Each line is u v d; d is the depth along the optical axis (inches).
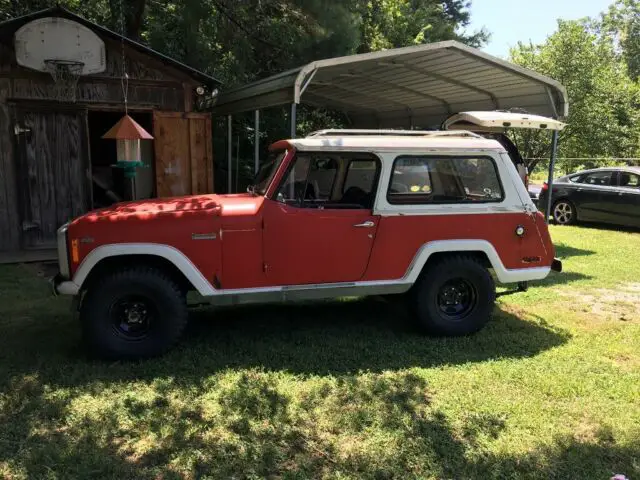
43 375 160.2
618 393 155.4
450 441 130.1
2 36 306.3
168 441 127.8
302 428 135.0
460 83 317.1
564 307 241.6
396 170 187.2
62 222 334.0
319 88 369.7
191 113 346.6
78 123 328.8
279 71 470.3
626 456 125.3
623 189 460.4
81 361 170.2
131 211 173.2
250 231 173.6
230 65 438.9
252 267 175.2
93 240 164.2
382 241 185.3
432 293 193.9
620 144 727.7
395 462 121.5
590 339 199.5
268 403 146.0
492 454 125.3
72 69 313.6
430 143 191.0
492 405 147.4
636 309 239.0
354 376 164.2
